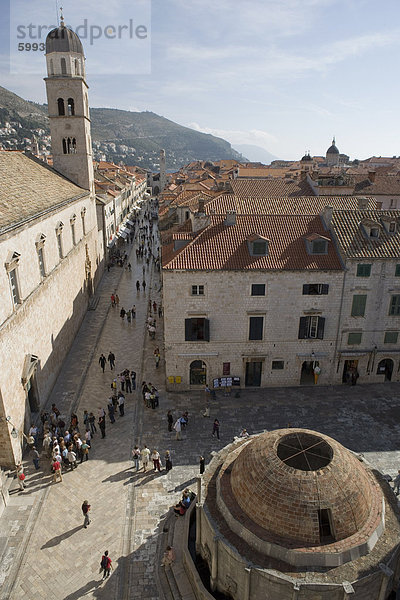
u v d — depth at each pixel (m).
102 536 24.28
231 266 36.12
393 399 38.09
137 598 20.81
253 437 26.23
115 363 44.97
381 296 37.78
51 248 40.56
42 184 46.28
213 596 19.66
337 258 37.56
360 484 19.50
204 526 20.61
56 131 62.22
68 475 29.02
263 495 18.86
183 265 35.94
